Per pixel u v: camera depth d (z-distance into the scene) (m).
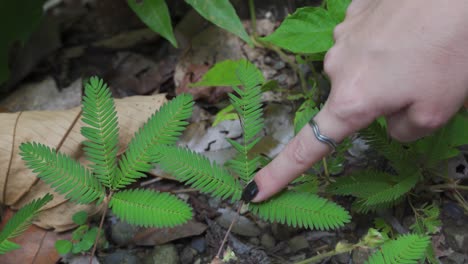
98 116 0.27
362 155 0.35
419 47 0.24
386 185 0.29
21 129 0.34
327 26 0.31
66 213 0.33
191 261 0.32
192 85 0.35
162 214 0.26
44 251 0.32
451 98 0.24
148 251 0.32
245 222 0.33
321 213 0.26
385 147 0.30
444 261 0.31
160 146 0.27
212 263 0.29
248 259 0.32
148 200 0.27
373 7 0.26
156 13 0.36
